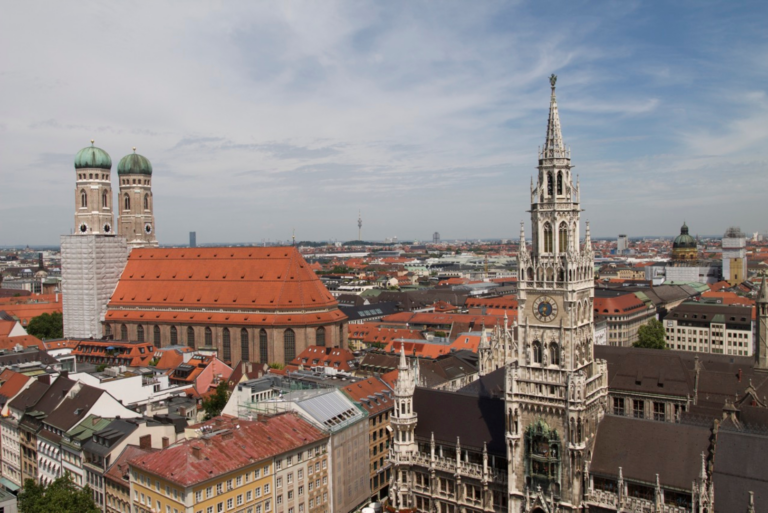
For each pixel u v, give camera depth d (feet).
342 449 379.96
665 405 431.02
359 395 434.30
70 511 309.01
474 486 316.19
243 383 437.17
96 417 401.08
